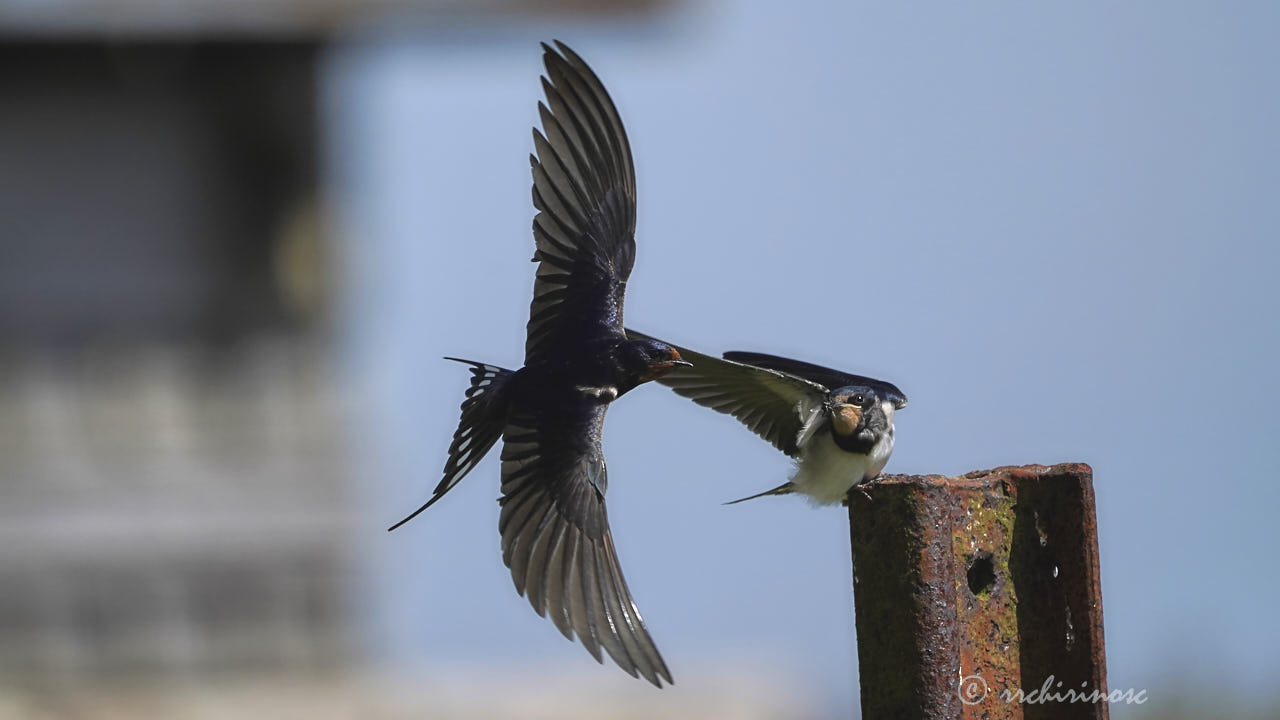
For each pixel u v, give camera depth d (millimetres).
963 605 5016
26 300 14922
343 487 15367
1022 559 5086
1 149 14836
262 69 15039
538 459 5852
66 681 14977
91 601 15047
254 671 15266
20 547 14898
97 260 15023
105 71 14828
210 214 15164
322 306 15297
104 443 15055
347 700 15266
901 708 4980
